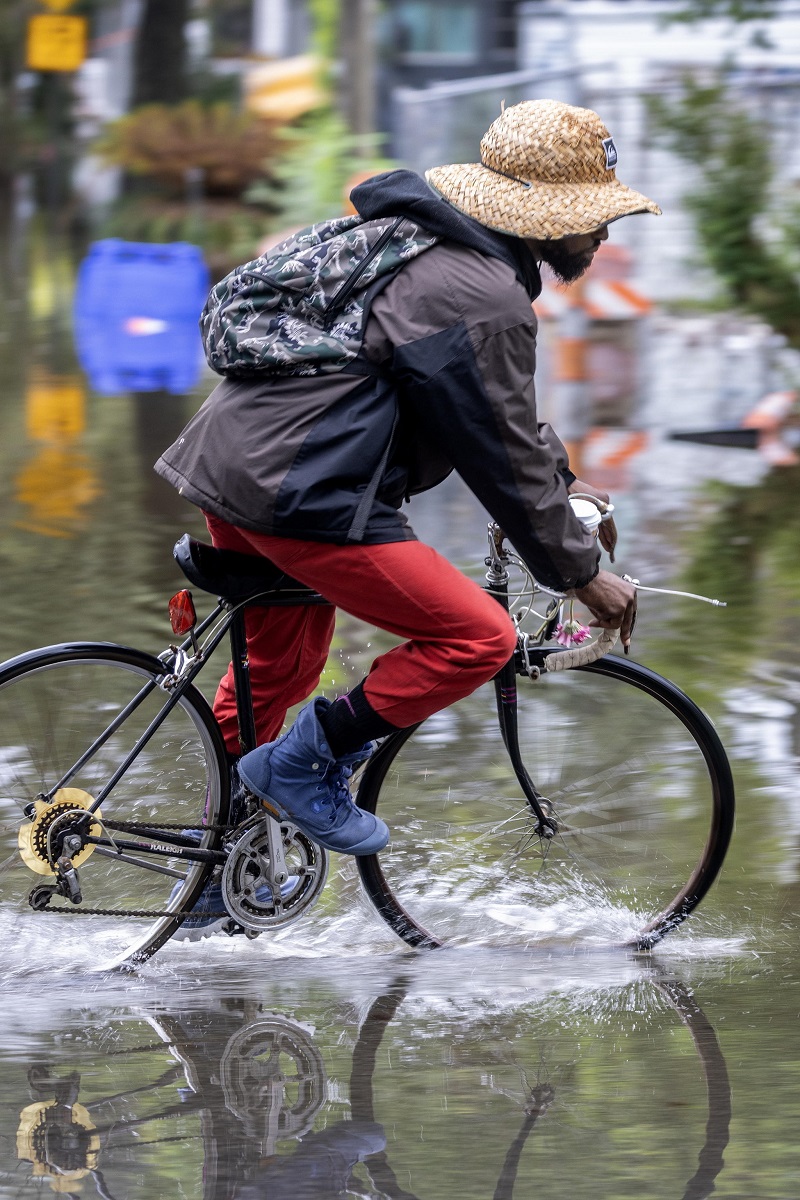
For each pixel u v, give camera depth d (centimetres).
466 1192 698
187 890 972
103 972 967
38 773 946
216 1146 737
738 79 3066
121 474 2339
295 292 833
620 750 1030
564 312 3128
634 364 3127
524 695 1026
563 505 859
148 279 3775
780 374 3184
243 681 950
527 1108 777
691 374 3216
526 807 1032
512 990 938
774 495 2256
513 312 819
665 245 3416
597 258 3088
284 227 5469
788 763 1282
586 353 3116
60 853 938
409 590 858
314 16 6272
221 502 849
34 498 2191
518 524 855
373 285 827
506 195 840
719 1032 870
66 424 2688
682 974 966
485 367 816
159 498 2200
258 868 960
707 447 2620
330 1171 715
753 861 1109
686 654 1561
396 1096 790
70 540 1980
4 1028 874
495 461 833
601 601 902
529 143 844
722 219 2911
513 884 1034
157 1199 691
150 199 5966
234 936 1024
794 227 2898
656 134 3003
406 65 7212
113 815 956
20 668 927
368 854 958
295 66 6191
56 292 4409
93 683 945
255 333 840
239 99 7175
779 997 921
